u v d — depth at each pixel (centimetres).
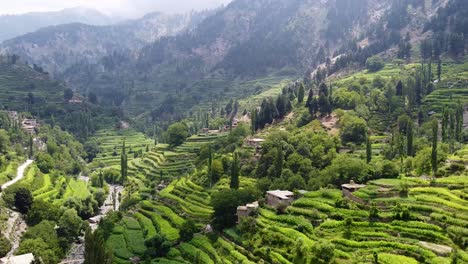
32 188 17225
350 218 10088
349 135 18450
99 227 14100
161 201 16662
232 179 14762
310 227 10450
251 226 11612
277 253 9962
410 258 8419
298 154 16125
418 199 10544
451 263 7762
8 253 11344
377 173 13038
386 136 18800
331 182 13400
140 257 11925
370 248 9094
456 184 11288
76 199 16825
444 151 14288
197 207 14925
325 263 8912
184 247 12075
